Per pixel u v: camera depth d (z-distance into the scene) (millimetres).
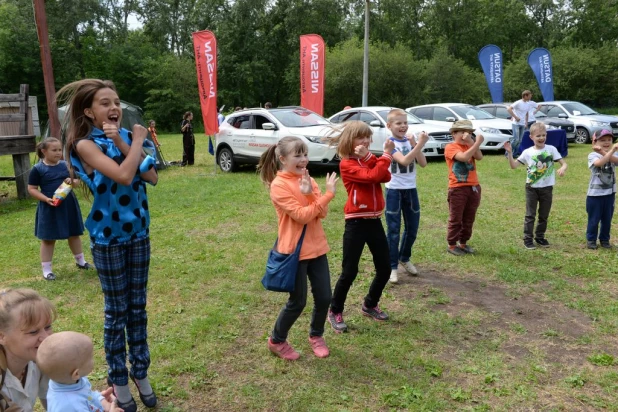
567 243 6223
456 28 48219
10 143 9922
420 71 40031
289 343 3881
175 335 4012
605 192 5809
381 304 4570
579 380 3309
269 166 3631
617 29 48531
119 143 2746
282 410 3068
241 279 5180
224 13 45688
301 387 3299
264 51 45000
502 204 8258
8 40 38375
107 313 2949
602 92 38844
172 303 4676
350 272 3943
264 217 7871
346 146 3895
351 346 3832
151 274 5410
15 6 41031
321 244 3514
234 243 6547
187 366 3525
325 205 3377
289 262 3369
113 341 2947
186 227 7422
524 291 4805
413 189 4984
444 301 4586
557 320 4203
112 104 2781
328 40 45000
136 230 2928
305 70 14039
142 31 51656
